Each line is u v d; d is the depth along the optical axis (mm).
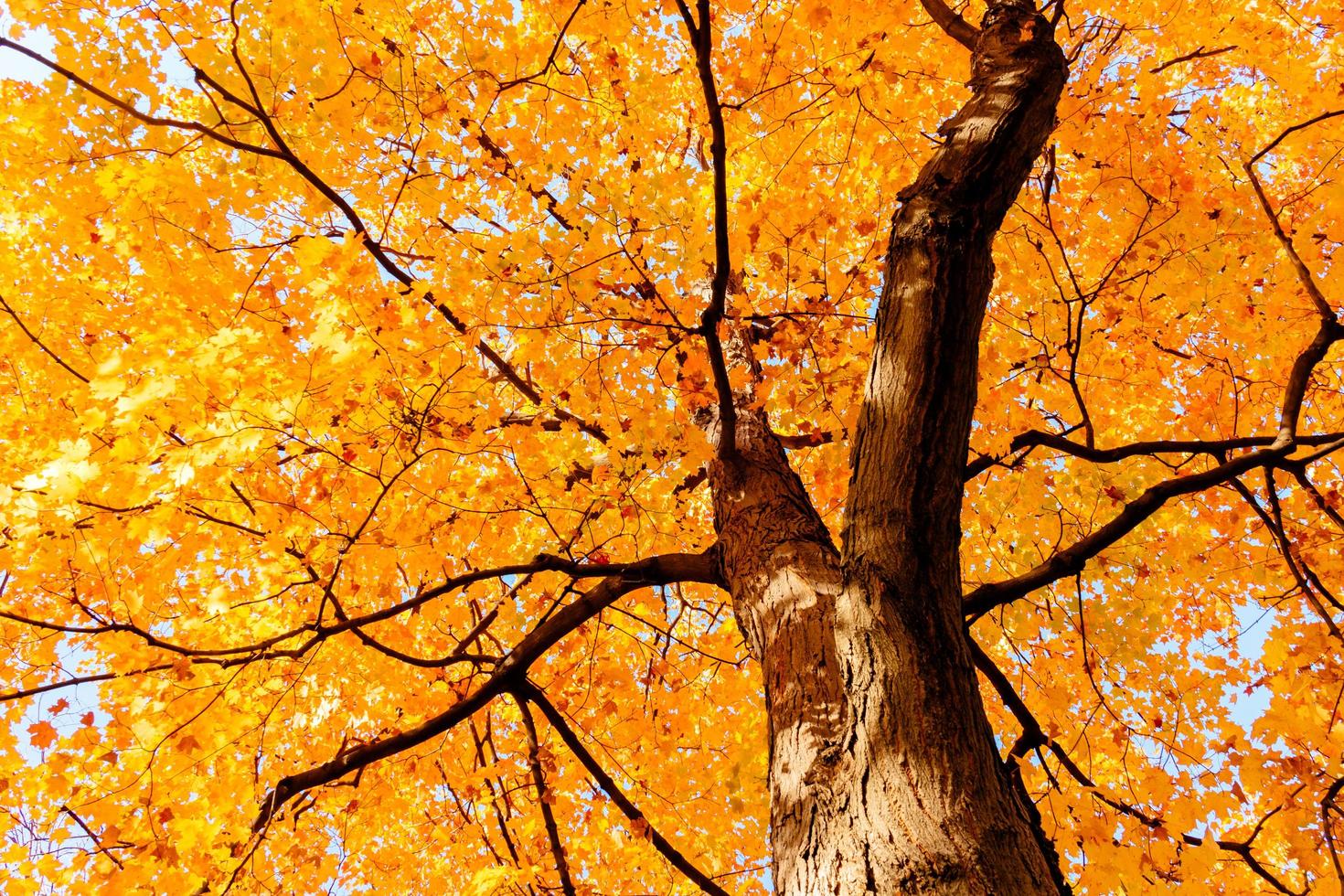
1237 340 3723
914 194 2121
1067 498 3852
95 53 2666
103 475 2061
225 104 2816
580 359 2641
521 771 3525
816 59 2795
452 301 2549
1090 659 3752
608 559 3158
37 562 2252
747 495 2719
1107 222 3518
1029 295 3520
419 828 4125
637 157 3512
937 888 1363
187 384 1990
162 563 2631
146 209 2658
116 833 2371
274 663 3006
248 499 2574
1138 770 3135
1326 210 3484
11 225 2863
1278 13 3258
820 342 2854
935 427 1935
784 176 3229
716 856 3832
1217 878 3037
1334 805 2746
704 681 3947
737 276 3453
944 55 3324
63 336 2902
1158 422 4207
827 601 2074
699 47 1954
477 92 2887
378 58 2693
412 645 3555
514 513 3078
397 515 2703
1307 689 2934
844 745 1652
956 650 1782
